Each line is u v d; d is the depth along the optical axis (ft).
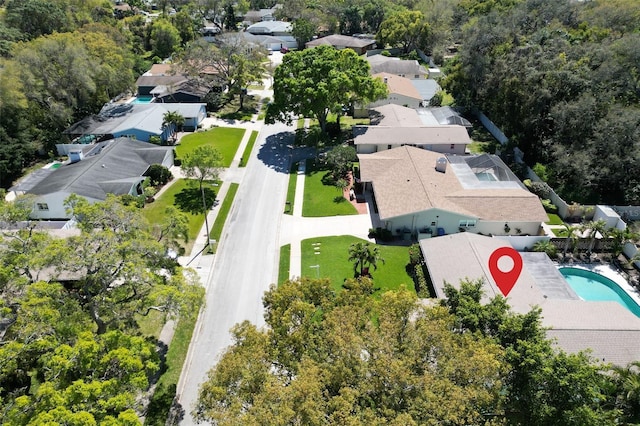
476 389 73.72
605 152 177.99
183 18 407.64
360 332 82.74
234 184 196.95
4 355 75.61
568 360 76.89
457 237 141.08
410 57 373.20
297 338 81.35
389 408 71.56
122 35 325.01
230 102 296.51
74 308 90.84
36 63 218.18
